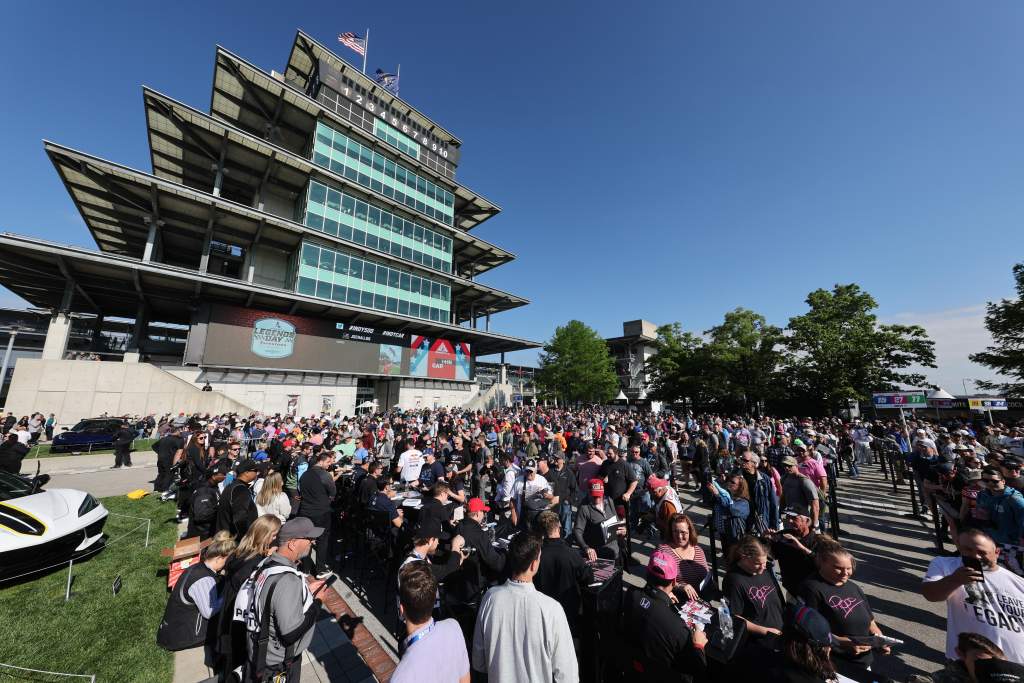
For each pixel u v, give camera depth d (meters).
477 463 11.85
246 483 5.67
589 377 52.09
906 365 32.09
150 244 23.80
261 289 26.41
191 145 28.42
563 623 2.37
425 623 2.26
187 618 3.06
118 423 17.88
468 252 47.28
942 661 3.93
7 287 27.94
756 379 39.88
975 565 3.00
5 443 9.52
